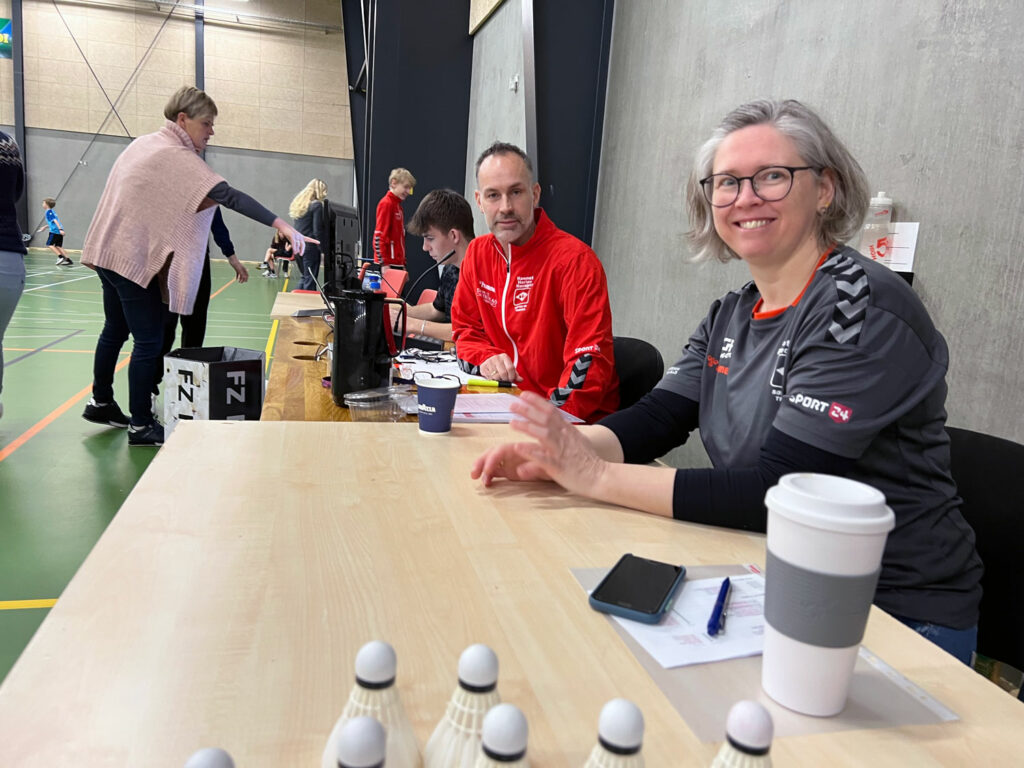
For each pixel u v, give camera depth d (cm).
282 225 275
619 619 65
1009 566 94
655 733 49
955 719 53
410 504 89
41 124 1215
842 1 202
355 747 34
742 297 115
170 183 264
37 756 43
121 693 50
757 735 38
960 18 162
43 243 1291
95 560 68
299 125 1310
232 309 779
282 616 61
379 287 172
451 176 521
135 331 285
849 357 87
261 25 1256
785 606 52
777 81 231
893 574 90
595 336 179
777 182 98
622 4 352
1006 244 149
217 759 34
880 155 186
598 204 379
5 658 160
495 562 74
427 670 54
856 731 51
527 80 362
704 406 117
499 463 101
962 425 159
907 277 174
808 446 86
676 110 297
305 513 83
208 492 88
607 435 117
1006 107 150
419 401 121
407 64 502
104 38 1206
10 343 514
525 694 52
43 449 294
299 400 147
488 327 213
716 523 88
